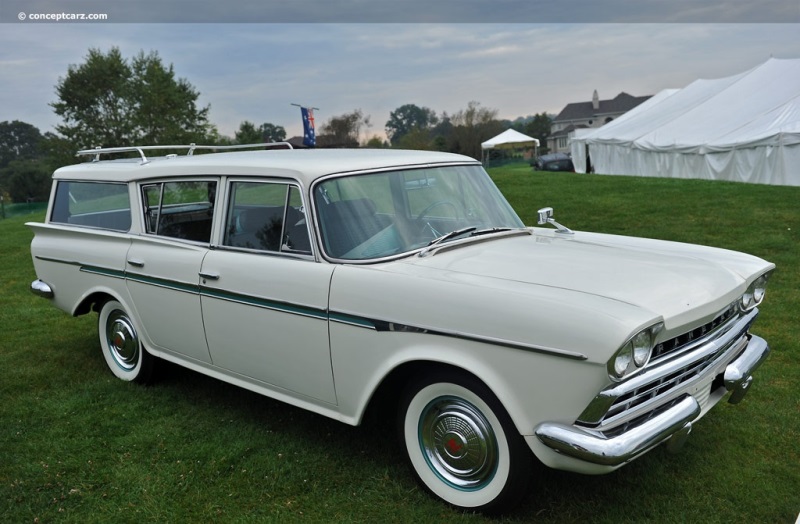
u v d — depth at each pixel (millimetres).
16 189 58969
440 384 3053
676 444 2973
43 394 4754
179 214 4223
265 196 3693
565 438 2598
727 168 18891
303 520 3096
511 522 2988
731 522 2957
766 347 3602
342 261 3365
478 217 4020
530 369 2691
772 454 3545
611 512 3047
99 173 4789
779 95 20891
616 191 15695
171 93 37031
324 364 3426
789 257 8195
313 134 9180
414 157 4004
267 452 3756
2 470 3643
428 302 2973
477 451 2990
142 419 4262
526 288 2861
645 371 2734
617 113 99375
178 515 3168
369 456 3676
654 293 2867
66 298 5137
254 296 3654
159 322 4398
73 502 3312
